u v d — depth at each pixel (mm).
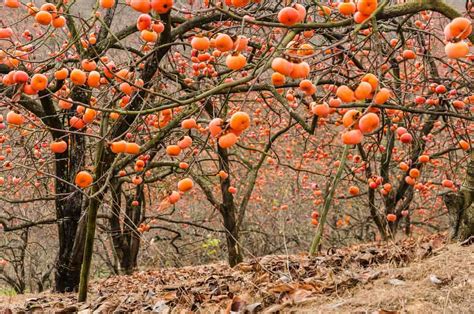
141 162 4125
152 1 2105
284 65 1947
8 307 4227
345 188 10250
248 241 12031
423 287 2498
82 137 5254
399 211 7148
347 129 1918
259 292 2992
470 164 3684
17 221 10109
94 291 5383
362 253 4043
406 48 3816
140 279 5988
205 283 3906
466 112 4387
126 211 8359
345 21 2475
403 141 3893
